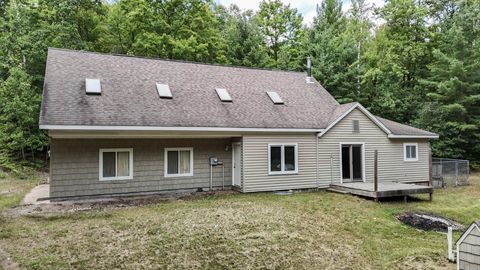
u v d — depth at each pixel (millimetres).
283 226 9086
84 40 24641
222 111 14266
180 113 13266
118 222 9047
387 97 26281
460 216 11375
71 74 13156
